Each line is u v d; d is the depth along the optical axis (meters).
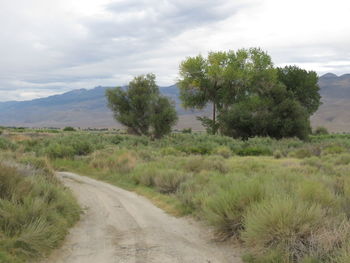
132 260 5.65
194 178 12.95
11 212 6.39
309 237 5.34
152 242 6.69
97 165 20.69
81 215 9.01
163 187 12.70
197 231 7.56
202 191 9.77
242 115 48.03
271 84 51.78
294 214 5.66
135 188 14.16
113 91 49.97
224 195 7.43
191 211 9.23
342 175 12.03
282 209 5.76
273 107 48.03
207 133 54.47
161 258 5.76
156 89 50.34
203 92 54.62
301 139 47.28
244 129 48.97
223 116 50.47
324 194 7.18
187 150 30.73
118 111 50.50
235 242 6.59
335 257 4.65
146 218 8.84
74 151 26.23
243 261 5.63
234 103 52.47
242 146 36.62
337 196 7.52
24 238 5.68
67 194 9.91
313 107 64.25
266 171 14.39
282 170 13.57
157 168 16.67
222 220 6.92
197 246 6.47
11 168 8.34
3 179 7.63
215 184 10.13
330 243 4.98
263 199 7.02
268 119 46.81
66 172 20.56
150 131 49.19
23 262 5.30
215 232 7.11
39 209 6.80
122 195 12.57
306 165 16.52
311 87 62.03
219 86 54.19
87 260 5.67
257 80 52.88
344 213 6.09
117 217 8.91
